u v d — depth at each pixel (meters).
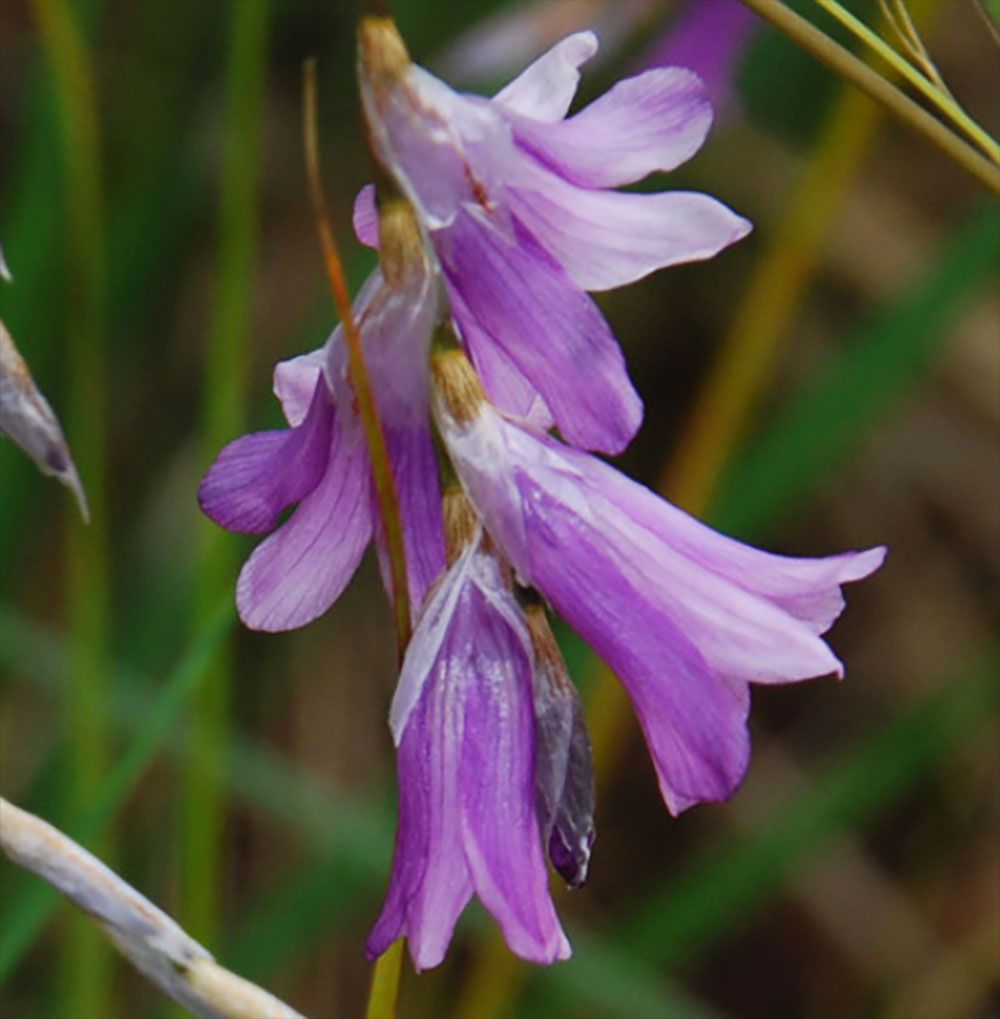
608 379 0.32
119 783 0.39
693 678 0.32
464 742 0.32
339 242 0.61
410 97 0.31
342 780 0.67
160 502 0.66
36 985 0.64
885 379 0.57
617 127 0.32
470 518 0.32
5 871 0.54
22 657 0.52
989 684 0.60
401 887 0.32
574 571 0.32
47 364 0.61
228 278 0.47
